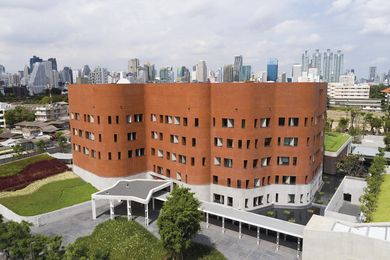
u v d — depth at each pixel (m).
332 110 195.50
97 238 46.34
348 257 35.12
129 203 52.28
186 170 57.97
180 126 57.75
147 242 45.44
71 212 55.12
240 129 53.03
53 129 137.38
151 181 60.25
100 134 61.00
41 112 163.25
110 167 61.72
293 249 44.56
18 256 36.16
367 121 145.88
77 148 69.25
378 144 105.19
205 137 56.09
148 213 56.12
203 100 54.88
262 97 53.19
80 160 68.69
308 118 54.62
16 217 51.53
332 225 37.91
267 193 57.19
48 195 59.53
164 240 38.94
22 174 68.19
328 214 49.75
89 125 63.44
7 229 36.91
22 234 36.16
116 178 62.19
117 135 61.00
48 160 76.75
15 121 158.12
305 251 37.34
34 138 118.31
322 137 66.06
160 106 61.12
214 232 49.44
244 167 54.00
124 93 60.81
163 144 61.97
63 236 47.41
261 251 43.88
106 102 59.66
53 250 34.47
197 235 48.38
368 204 47.16
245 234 48.94
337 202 57.31
